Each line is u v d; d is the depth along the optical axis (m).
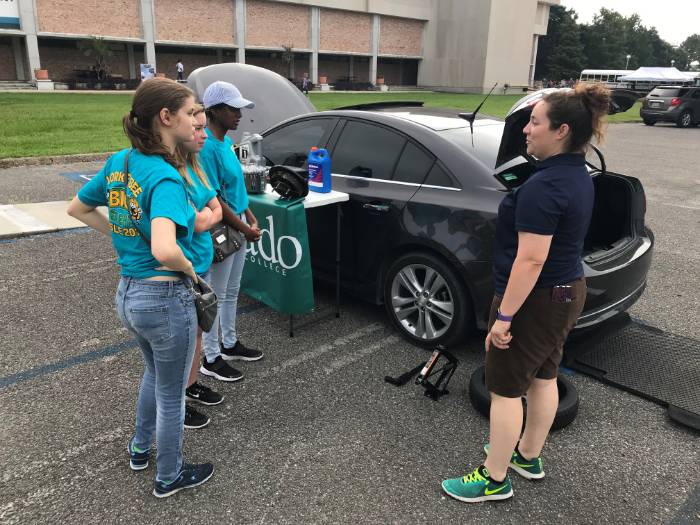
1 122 13.91
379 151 3.66
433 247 3.23
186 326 1.96
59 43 33.31
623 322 3.85
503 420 2.10
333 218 3.80
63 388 2.97
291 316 3.61
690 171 10.76
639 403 2.97
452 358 2.99
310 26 41.28
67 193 7.14
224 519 2.13
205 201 2.21
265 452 2.52
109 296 4.16
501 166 2.84
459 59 47.31
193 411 2.69
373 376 3.18
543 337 1.98
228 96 2.70
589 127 1.76
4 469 2.37
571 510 2.22
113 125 13.92
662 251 5.74
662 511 2.23
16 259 4.89
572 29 69.69
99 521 2.10
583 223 1.87
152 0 33.31
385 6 44.53
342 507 2.20
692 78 45.84
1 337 3.51
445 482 2.27
